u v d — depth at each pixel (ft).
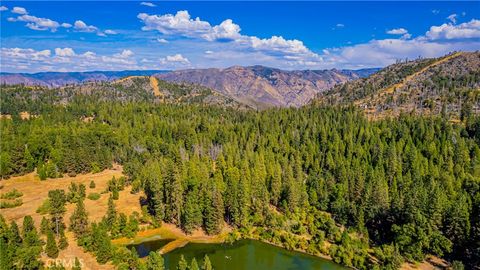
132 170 491.72
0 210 375.86
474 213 314.14
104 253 268.82
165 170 430.20
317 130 631.56
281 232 345.51
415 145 542.57
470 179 404.36
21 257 240.32
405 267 287.28
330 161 491.72
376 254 299.58
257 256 313.53
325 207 397.39
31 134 578.66
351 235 338.95
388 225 337.52
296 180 440.45
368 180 424.05
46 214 367.86
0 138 554.87
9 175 490.08
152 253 256.73
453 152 495.41
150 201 387.55
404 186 404.57
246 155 508.12
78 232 311.88
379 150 511.40
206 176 419.33
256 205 376.68
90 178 504.84
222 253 318.86
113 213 341.62
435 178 423.64
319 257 310.65
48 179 493.77
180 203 366.84
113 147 621.72
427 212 313.94
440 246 296.71
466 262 289.12
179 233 353.92
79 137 587.27
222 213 354.95
